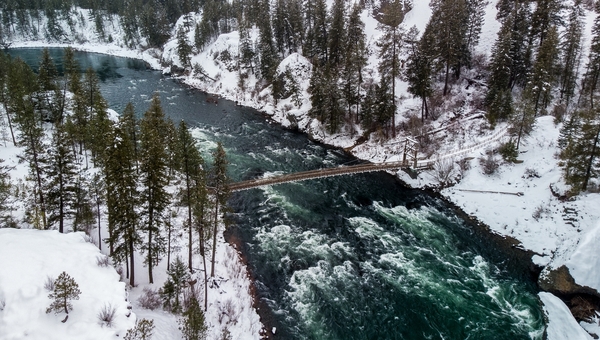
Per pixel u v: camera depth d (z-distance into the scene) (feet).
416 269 104.37
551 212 121.90
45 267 66.18
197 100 272.31
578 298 89.30
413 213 135.33
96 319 58.85
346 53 223.71
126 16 458.91
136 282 89.76
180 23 422.00
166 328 73.41
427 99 201.98
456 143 171.01
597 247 94.53
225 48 323.98
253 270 101.81
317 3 273.33
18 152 147.02
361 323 85.46
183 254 103.30
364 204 140.26
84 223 97.96
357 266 104.47
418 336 82.64
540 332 84.17
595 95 166.81
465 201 140.87
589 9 236.22
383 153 180.75
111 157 77.41
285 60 253.85
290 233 119.14
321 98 204.23
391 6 177.27
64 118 185.88
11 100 158.81
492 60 194.39
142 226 86.28
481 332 83.92
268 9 334.85
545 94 168.35
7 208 97.76
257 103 259.60
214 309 85.46
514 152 146.10
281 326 84.02
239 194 141.90
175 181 133.59
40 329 54.24
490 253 114.11
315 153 187.42
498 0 260.83
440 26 210.59
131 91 285.84
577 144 117.08
